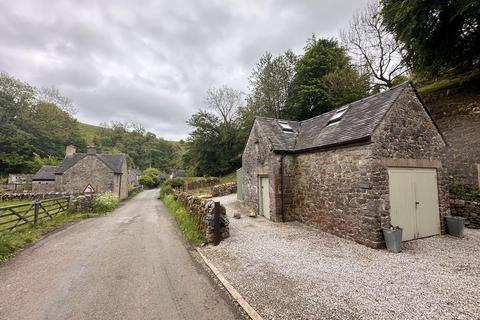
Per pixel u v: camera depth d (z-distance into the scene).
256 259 5.36
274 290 3.90
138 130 72.31
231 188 21.09
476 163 9.40
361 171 6.41
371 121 6.53
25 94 40.66
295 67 23.39
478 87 9.83
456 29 9.62
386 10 10.66
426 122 7.32
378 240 5.97
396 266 4.84
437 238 6.81
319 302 3.51
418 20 9.27
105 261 5.31
